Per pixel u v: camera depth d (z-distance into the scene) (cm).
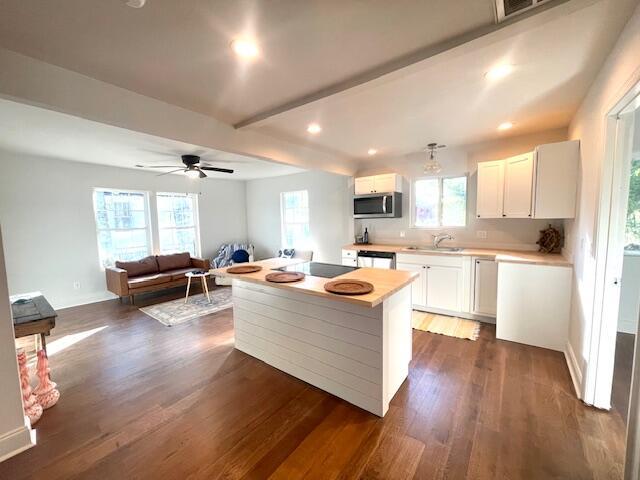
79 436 190
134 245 559
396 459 167
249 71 199
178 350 314
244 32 157
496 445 175
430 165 369
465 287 376
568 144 284
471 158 415
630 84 149
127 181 538
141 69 195
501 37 157
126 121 223
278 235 697
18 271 427
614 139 192
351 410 212
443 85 226
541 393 225
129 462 169
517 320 313
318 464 165
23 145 370
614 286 198
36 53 174
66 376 263
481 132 352
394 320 221
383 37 164
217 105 255
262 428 195
